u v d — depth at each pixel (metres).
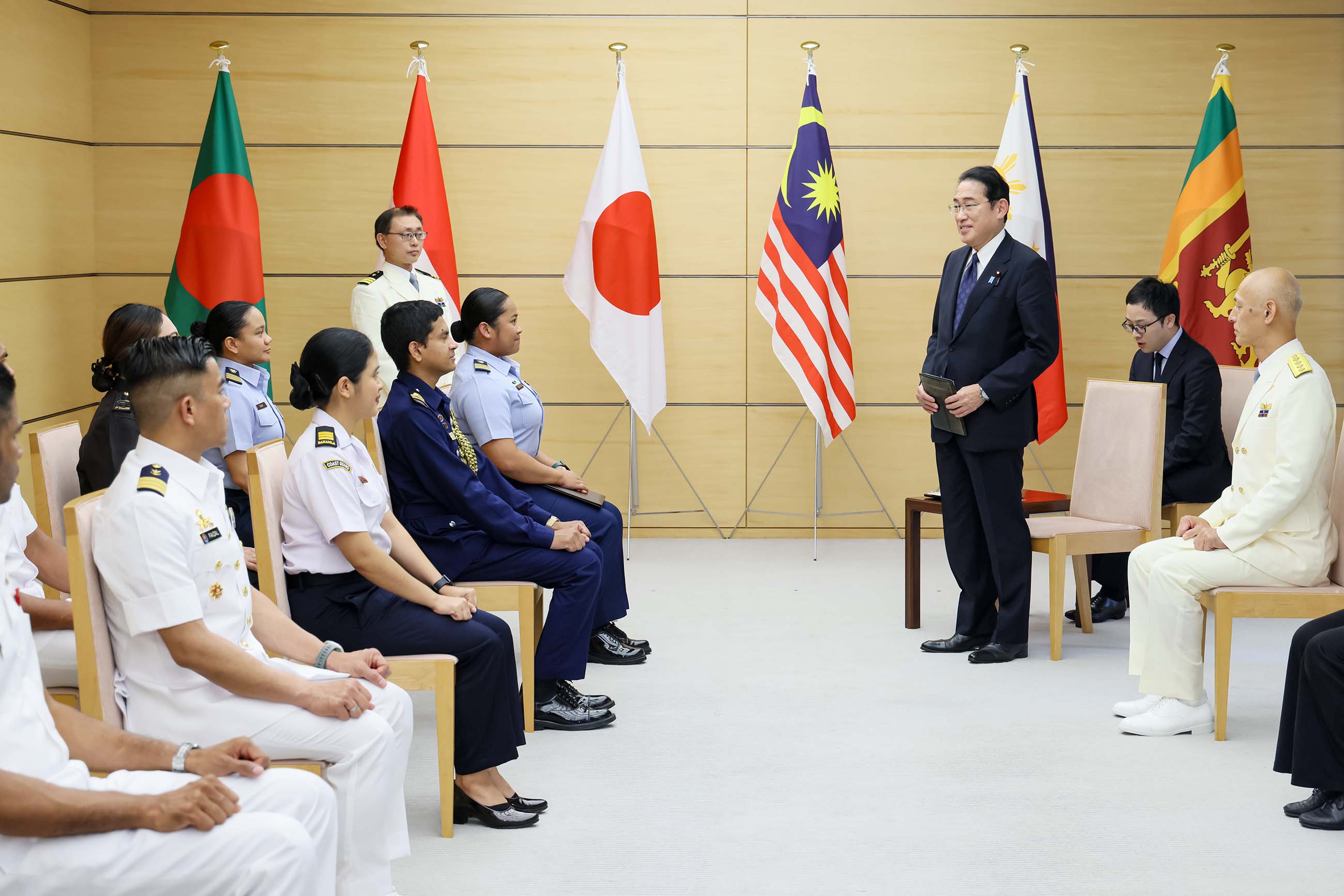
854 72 5.63
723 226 5.71
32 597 2.35
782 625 4.38
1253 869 2.47
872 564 5.34
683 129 5.66
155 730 2.07
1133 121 5.66
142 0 5.57
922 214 5.69
